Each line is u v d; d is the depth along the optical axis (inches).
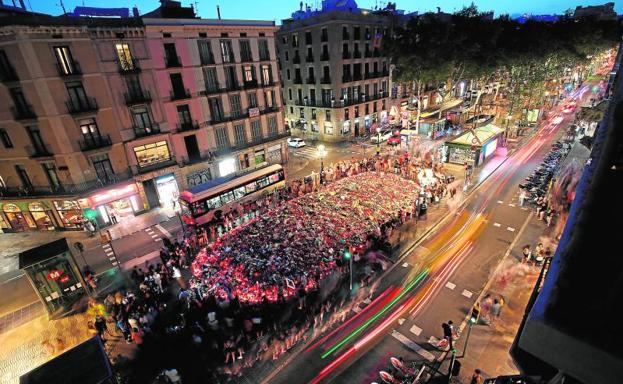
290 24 1847.9
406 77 1577.3
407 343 574.6
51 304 714.8
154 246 976.3
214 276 758.5
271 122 1509.6
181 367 560.1
